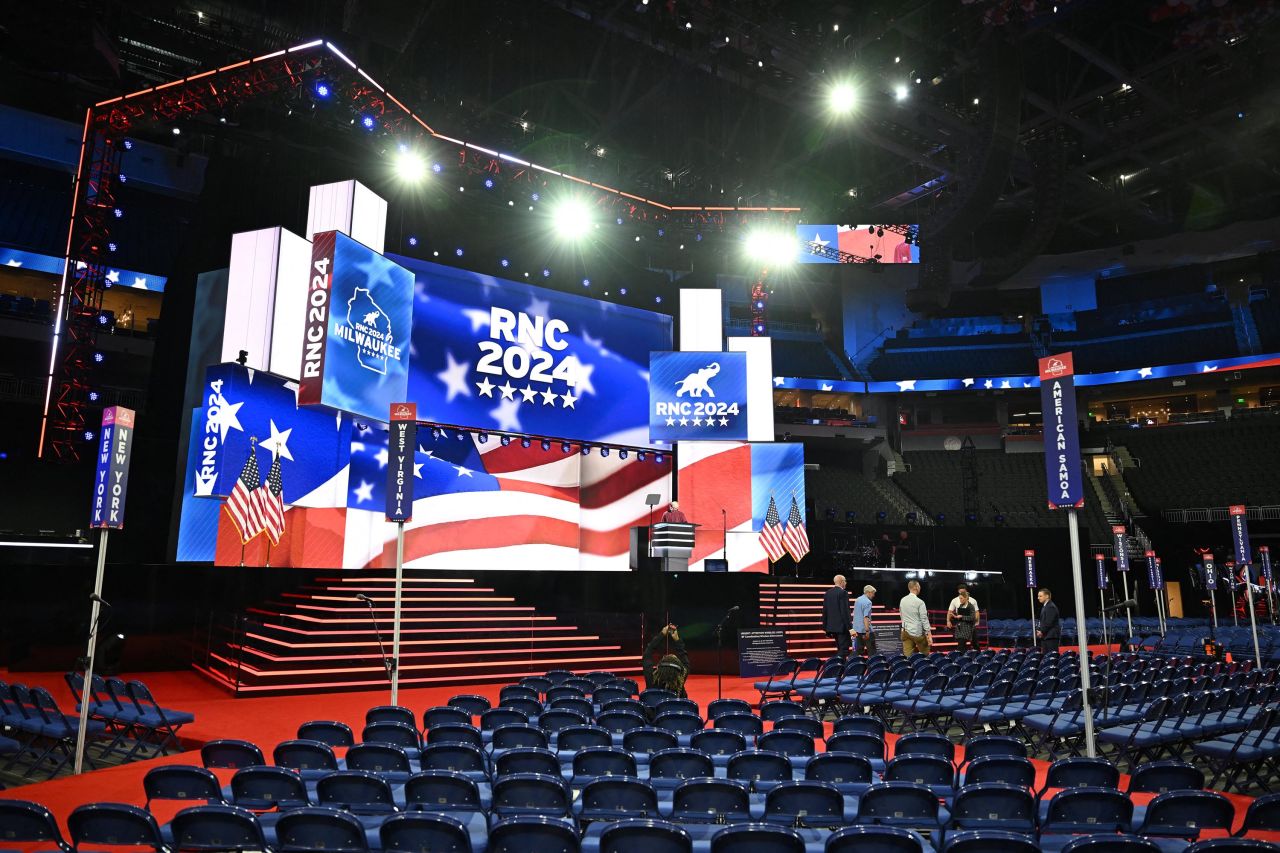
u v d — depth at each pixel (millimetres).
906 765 6031
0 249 28312
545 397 21719
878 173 33406
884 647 16000
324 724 7188
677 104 28781
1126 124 30312
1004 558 32656
